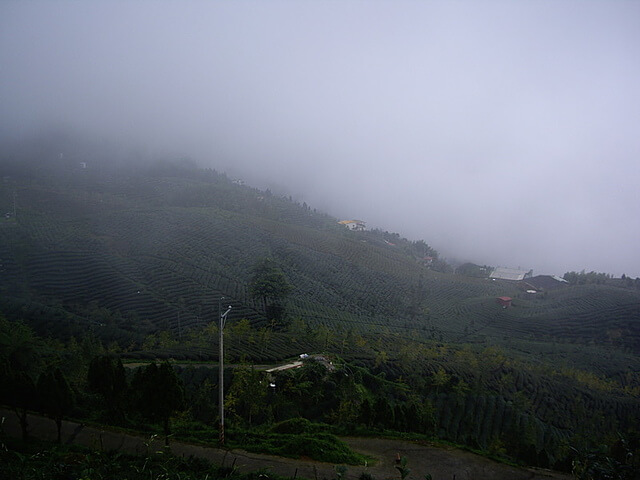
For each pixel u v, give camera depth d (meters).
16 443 20.61
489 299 115.69
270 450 22.69
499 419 46.81
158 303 75.44
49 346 48.09
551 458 39.34
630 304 103.00
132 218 124.25
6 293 72.38
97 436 23.08
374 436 27.25
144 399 22.19
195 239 114.62
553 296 120.81
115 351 51.34
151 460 19.55
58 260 87.88
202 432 24.75
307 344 57.94
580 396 58.62
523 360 73.06
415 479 21.89
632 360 80.56
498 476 23.05
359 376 46.41
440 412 46.38
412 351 61.84
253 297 77.56
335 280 111.31
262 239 126.75
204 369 41.69
